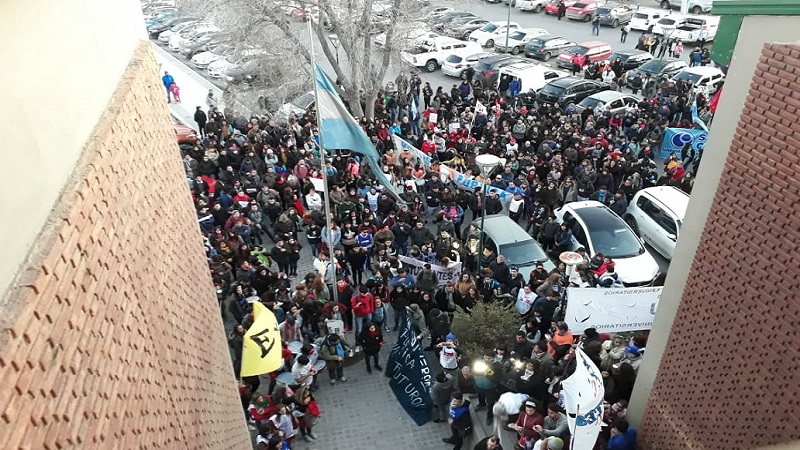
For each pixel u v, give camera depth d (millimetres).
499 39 34469
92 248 3084
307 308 11758
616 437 8773
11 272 2338
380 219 15812
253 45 21500
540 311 11055
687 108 21859
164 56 32250
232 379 7762
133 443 3283
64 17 3346
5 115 2428
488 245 14258
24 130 2602
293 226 14719
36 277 2406
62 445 2393
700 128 19406
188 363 5094
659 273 13844
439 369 11664
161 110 5664
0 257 2254
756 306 6457
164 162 5414
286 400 9852
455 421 9602
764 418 6324
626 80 27500
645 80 26578
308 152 17953
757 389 6426
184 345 5066
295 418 9938
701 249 7402
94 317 2979
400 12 21766
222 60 27875
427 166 17656
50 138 2896
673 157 17391
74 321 2707
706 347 7340
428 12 24141
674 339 8008
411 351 10539
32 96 2732
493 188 15898
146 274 4133
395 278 12164
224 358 7367
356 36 21688
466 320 10945
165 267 4801
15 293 2309
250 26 21188
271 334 8234
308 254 15750
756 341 6453
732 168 6848
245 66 22625
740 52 6766
